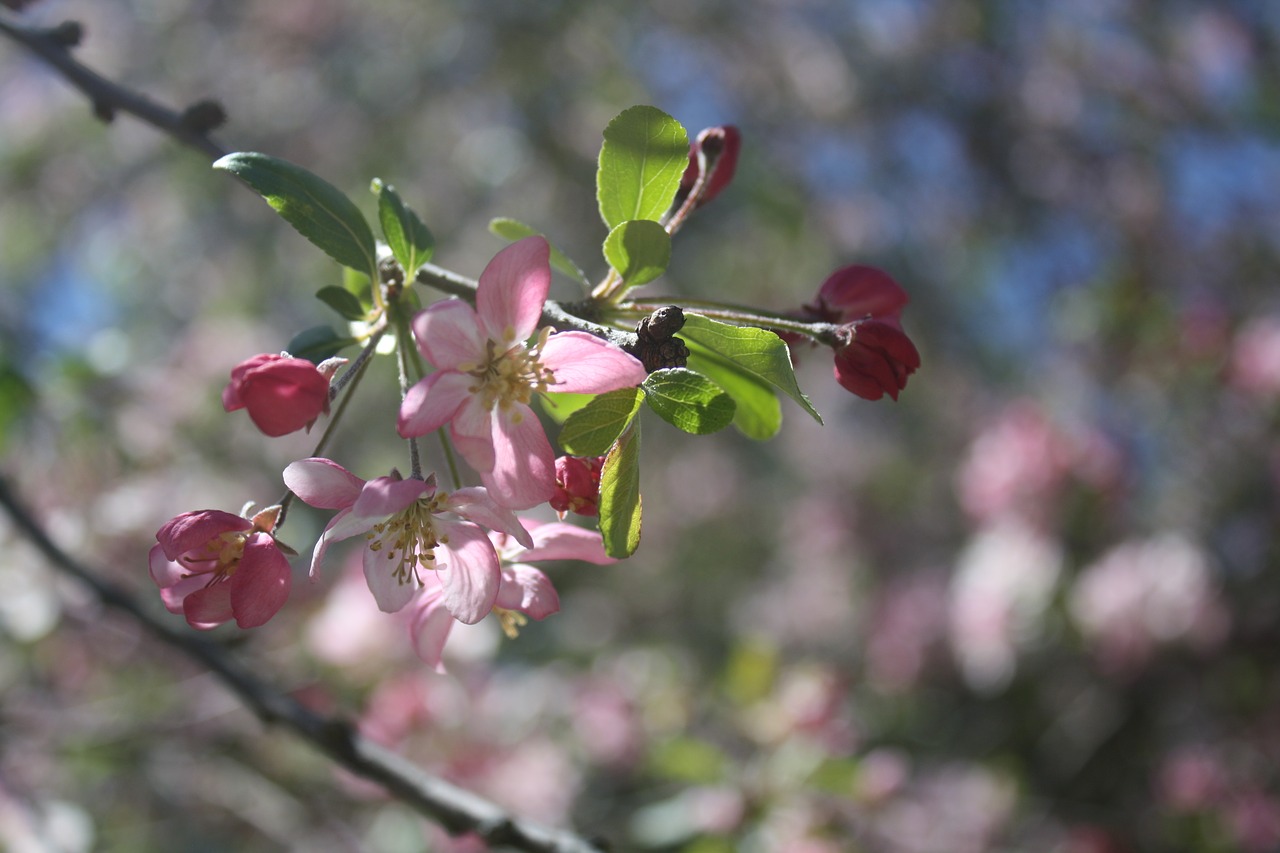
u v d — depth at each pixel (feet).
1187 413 19.39
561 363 5.22
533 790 13.97
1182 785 17.04
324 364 5.42
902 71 24.50
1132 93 23.98
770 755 13.75
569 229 25.22
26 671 15.52
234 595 5.17
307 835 14.11
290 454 20.36
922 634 20.49
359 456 21.40
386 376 22.12
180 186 25.31
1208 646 17.54
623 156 5.70
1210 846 16.74
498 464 5.25
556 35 25.13
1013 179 24.00
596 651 21.67
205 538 5.34
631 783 16.08
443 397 5.11
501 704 14.90
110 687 15.58
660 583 26.94
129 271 25.59
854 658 22.81
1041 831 17.43
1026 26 24.49
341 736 7.91
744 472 29.35
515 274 5.18
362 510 5.00
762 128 24.93
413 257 5.83
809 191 24.72
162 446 16.26
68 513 14.56
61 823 12.35
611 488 5.13
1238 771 17.22
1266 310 20.52
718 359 6.23
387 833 13.57
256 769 13.99
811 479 28.09
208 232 25.58
